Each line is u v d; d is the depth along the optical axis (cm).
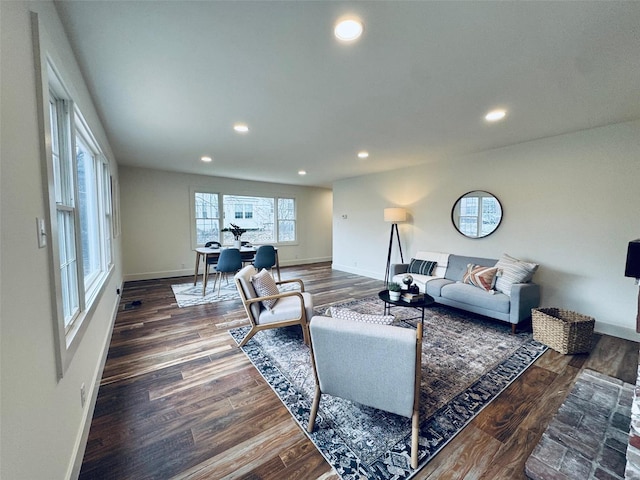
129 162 497
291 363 240
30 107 98
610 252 300
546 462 139
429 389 202
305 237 820
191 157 454
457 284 370
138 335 296
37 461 92
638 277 179
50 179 111
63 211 160
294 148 394
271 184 743
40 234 102
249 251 508
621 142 290
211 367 233
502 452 147
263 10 137
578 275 321
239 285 268
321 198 849
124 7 134
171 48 168
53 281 111
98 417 173
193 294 460
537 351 260
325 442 154
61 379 117
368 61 183
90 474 134
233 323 331
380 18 143
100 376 212
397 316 354
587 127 304
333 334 145
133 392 199
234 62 183
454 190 445
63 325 118
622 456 141
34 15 103
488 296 321
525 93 226
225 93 227
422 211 496
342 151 408
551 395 195
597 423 164
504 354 254
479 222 411
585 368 231
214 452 148
